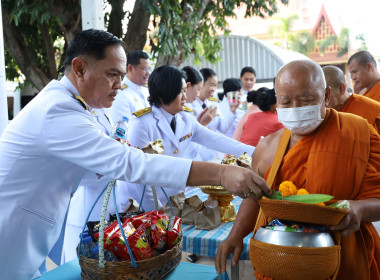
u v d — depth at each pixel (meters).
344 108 1.79
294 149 1.17
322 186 1.11
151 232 1.19
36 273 1.45
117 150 1.19
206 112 2.78
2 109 2.39
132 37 4.89
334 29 14.27
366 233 1.17
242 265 2.16
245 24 16.06
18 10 4.50
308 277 0.98
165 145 2.16
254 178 1.08
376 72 3.10
